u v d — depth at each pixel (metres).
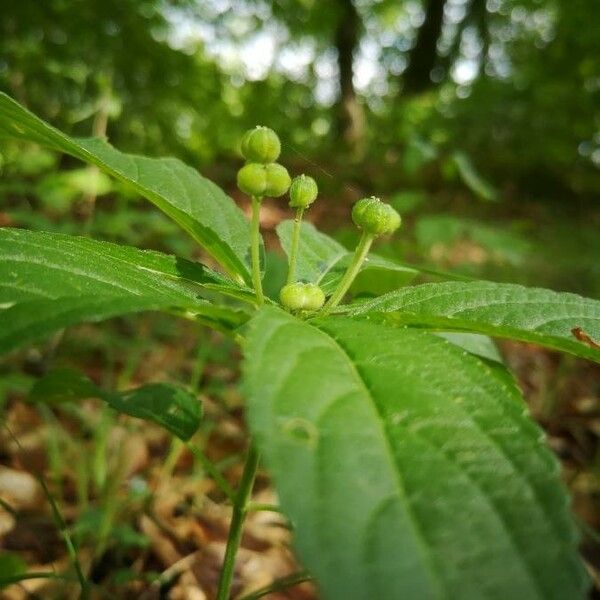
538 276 0.36
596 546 0.14
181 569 0.12
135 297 0.05
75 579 0.09
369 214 0.07
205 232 0.07
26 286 0.05
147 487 0.13
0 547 0.11
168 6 0.36
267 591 0.08
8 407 0.15
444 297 0.07
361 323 0.05
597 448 0.18
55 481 0.13
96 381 0.18
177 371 0.19
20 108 0.06
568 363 0.20
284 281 0.13
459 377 0.05
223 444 0.16
